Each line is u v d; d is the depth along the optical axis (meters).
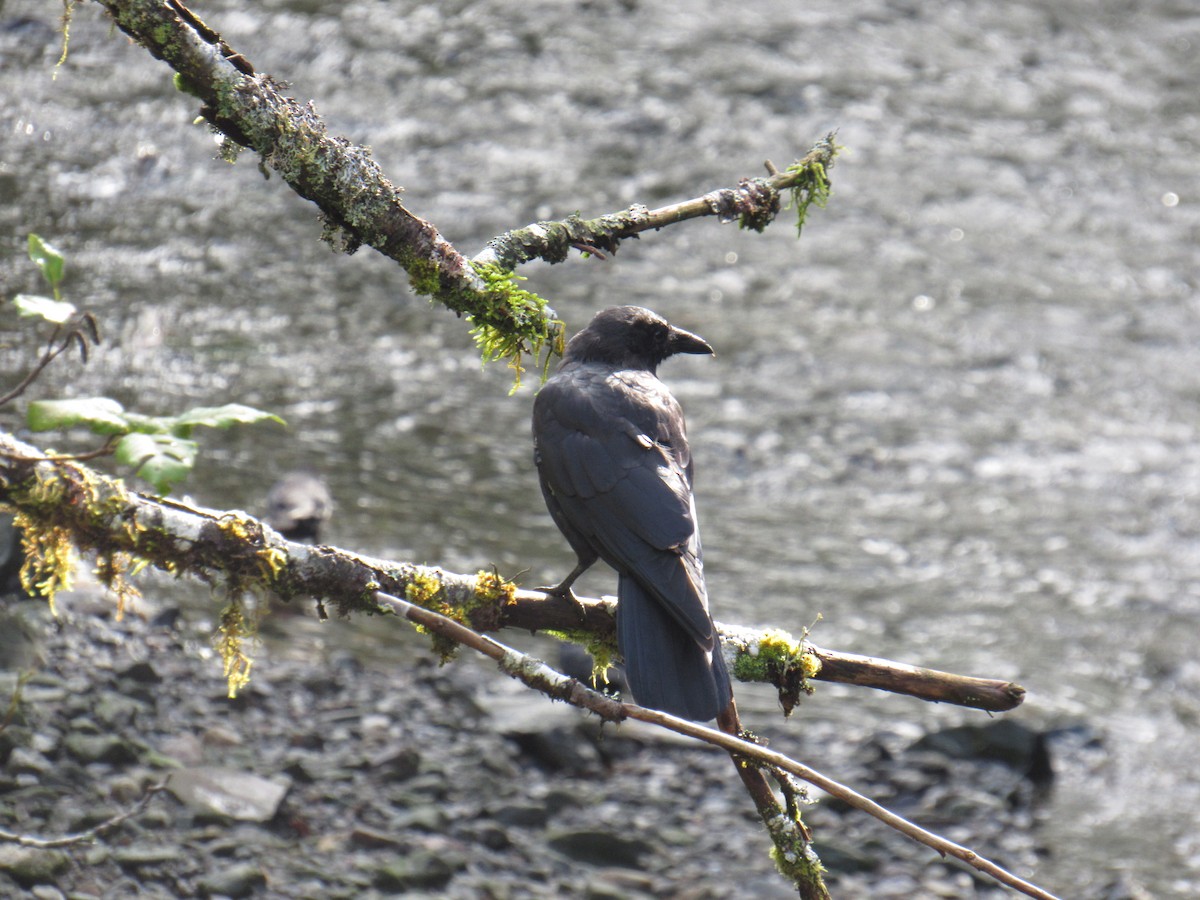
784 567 14.13
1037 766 11.30
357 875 8.95
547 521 14.16
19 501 5.11
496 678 11.45
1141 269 21.67
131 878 8.53
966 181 23.88
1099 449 17.06
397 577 5.98
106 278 17.97
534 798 10.00
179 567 5.35
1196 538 15.36
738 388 17.73
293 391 16.12
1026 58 28.41
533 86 25.03
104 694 10.07
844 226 22.27
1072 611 13.84
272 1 26.66
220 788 9.38
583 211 21.39
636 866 9.54
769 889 9.39
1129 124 26.23
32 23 24.25
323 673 11.01
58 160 20.77
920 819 10.48
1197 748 11.80
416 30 26.42
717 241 21.52
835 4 29.81
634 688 5.97
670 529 6.64
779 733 11.41
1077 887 9.89
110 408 4.20
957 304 20.30
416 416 16.02
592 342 7.97
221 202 20.50
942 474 16.28
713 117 24.75
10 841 7.71
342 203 5.48
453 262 5.72
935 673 6.04
